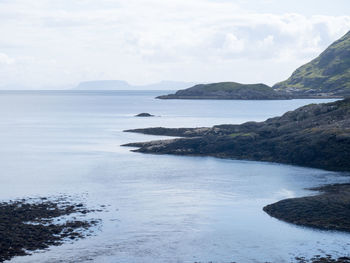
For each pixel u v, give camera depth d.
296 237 50.50
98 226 53.81
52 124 194.88
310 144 96.38
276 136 108.88
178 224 55.31
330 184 75.44
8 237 47.62
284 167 92.50
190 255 45.66
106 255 45.25
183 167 93.00
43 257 44.06
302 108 121.50
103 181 79.44
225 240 49.88
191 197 68.31
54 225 52.84
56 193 70.19
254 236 51.03
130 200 66.31
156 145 117.19
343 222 54.16
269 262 43.78
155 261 44.06
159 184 77.06
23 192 70.69
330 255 45.09
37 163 98.38
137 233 51.81
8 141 137.50
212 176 83.75
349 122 103.19
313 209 58.38
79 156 108.50
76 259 44.03
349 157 89.50
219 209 61.88
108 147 123.94
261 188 73.81
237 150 107.12
